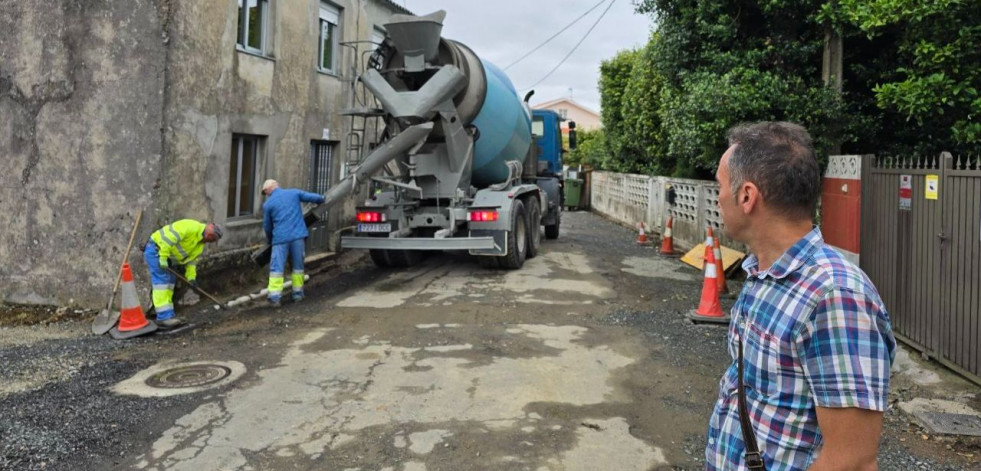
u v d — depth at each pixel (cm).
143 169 749
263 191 839
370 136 1057
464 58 974
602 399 488
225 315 772
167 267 704
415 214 1021
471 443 408
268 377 537
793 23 883
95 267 762
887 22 621
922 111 611
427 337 659
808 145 165
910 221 597
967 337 510
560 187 1600
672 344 639
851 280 146
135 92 748
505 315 755
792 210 160
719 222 1184
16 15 771
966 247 511
